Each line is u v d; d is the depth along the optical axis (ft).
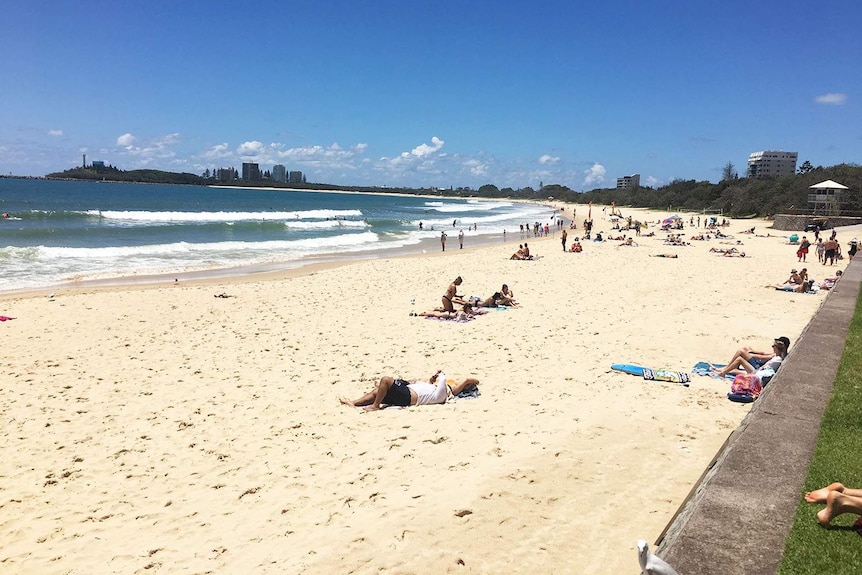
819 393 20.52
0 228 120.37
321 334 44.93
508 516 17.87
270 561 16.12
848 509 11.43
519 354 38.50
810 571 10.17
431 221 239.91
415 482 20.36
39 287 66.18
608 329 45.78
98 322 48.85
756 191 257.34
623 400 28.81
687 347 40.24
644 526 17.44
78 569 16.28
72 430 26.27
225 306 56.39
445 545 16.44
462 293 65.21
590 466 21.30
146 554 16.88
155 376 34.40
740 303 57.06
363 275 80.18
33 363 37.11
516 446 23.12
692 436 24.20
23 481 21.48
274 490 20.40
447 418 26.86
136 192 416.05
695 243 133.69
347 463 22.33
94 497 20.34
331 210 294.87
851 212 179.63
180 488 20.84
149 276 77.05
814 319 35.45
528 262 97.04
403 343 41.91
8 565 16.49
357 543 16.65
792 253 112.98
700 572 10.18
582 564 15.62
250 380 33.47
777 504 12.52
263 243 121.08
